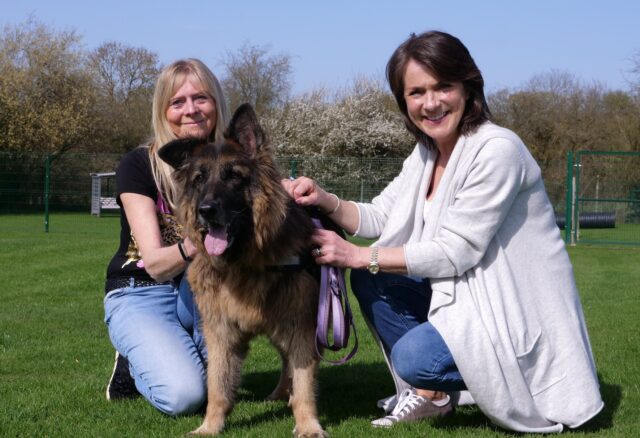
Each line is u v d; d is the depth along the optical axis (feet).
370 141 133.08
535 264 14.12
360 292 15.94
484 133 14.12
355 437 14.26
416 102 14.66
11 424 15.11
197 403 15.76
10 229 78.95
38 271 43.57
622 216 90.68
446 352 13.80
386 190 17.80
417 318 16.01
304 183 16.06
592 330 26.68
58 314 30.12
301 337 14.75
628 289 39.14
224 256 14.42
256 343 25.12
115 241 64.75
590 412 13.87
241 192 14.58
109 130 137.18
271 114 141.59
